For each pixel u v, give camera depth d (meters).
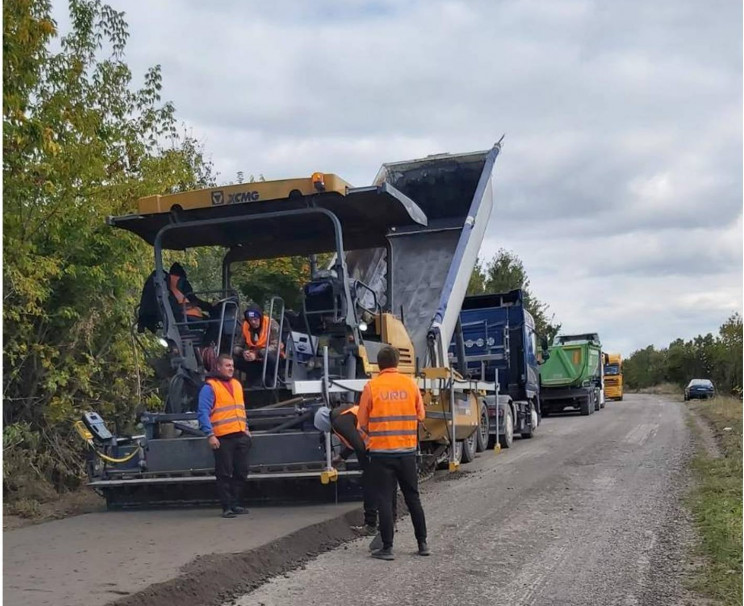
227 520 8.27
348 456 8.98
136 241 11.73
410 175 14.98
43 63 10.02
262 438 8.98
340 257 9.31
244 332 9.52
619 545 7.43
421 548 7.12
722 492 9.87
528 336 20.19
